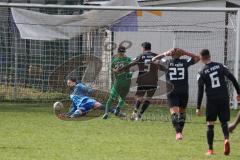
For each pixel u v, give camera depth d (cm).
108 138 4153
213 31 6969
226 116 3516
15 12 6869
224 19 7075
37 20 6869
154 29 7144
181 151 3619
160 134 4431
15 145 3759
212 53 7038
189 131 4659
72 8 6519
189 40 7119
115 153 3503
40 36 6881
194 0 7662
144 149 3672
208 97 3522
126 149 3662
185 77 4250
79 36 6969
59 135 4266
